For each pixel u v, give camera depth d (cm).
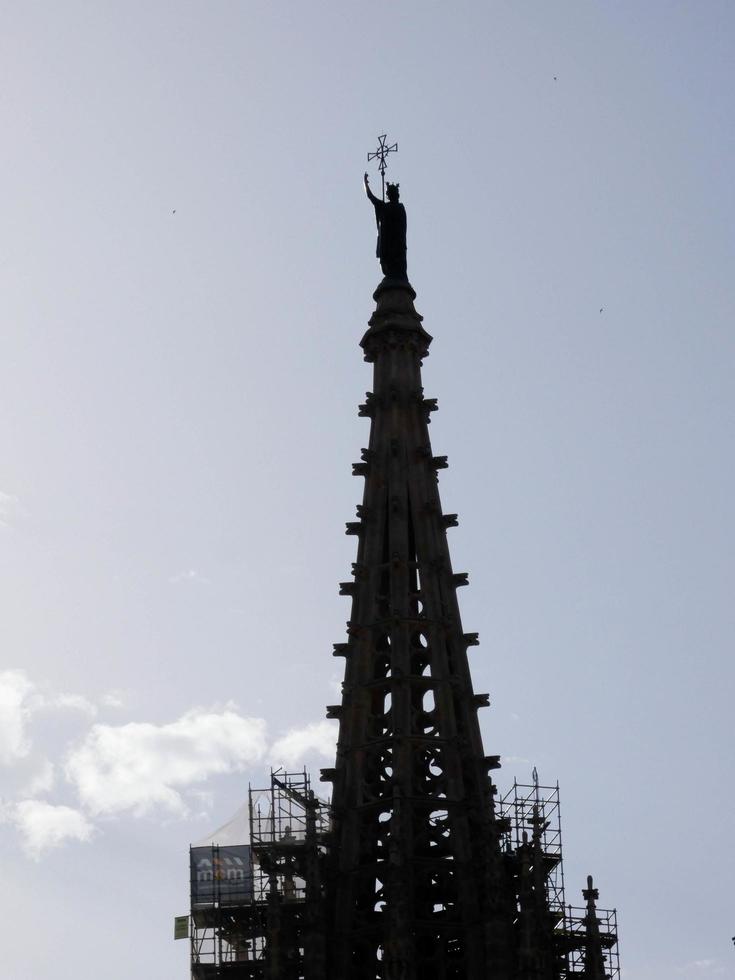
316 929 12300
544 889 12462
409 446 13675
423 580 13275
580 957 12975
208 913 12988
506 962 12156
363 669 13038
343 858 12569
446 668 13000
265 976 12219
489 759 12812
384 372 13912
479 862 12438
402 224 14400
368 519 13488
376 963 12425
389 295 14162
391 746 12775
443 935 12319
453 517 13488
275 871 12512
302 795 12812
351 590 13312
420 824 12619
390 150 14638
